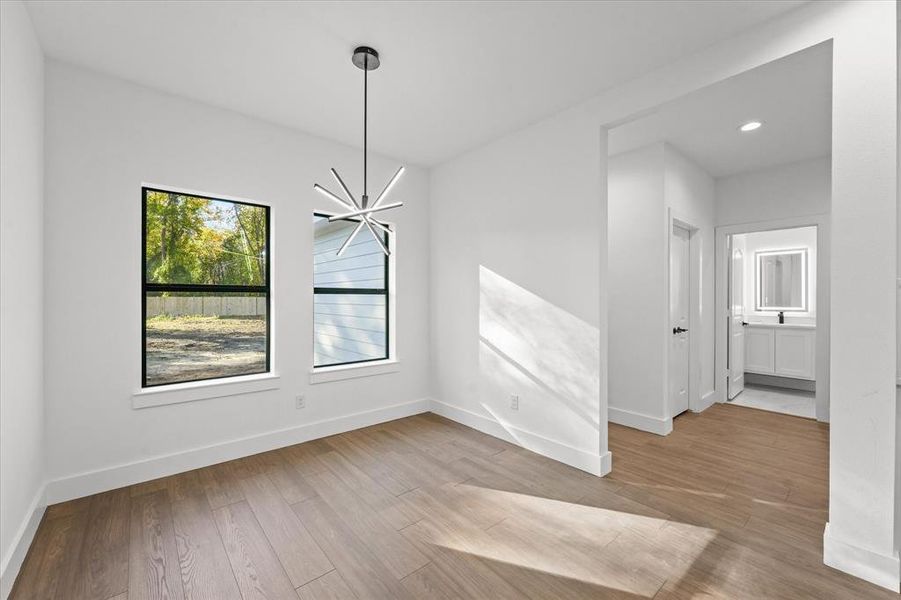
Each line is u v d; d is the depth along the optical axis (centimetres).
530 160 322
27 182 196
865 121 169
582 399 284
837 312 175
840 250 174
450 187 397
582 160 285
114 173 251
